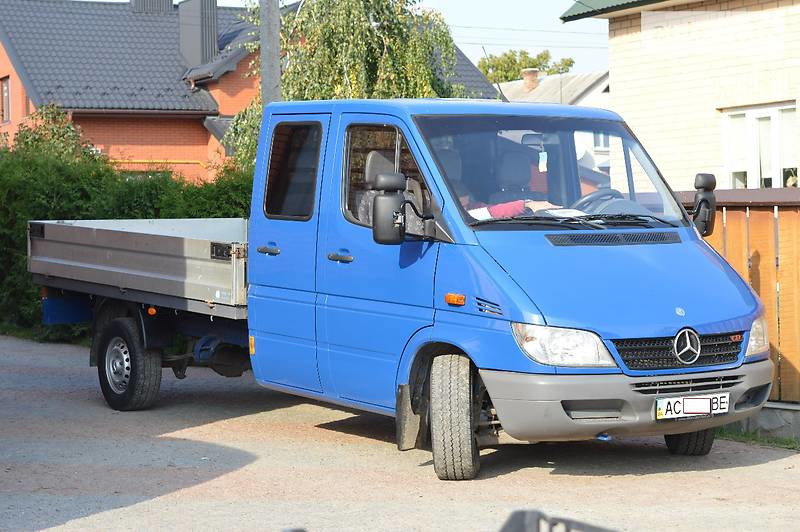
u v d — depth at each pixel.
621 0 18.61
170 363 11.60
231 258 10.00
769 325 9.97
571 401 7.75
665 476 8.41
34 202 17.80
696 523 7.09
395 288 8.63
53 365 14.98
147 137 43.56
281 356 9.70
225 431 10.42
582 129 9.23
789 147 17.09
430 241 8.45
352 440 9.97
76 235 12.28
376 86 26.00
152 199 17.08
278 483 8.36
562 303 7.84
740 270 10.18
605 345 7.74
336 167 9.23
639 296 8.00
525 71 63.75
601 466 8.77
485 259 8.12
